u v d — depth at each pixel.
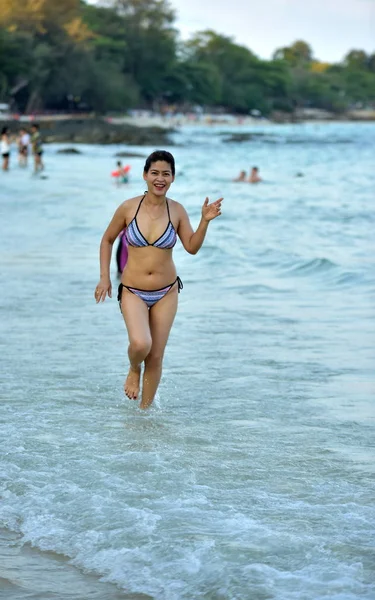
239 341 9.73
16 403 7.30
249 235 20.17
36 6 130.62
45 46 126.50
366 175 47.53
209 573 4.39
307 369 8.50
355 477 5.68
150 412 7.12
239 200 30.55
